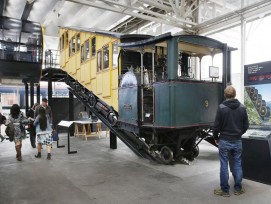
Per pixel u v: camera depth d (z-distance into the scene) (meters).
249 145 4.59
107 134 11.52
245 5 9.00
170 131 5.94
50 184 4.61
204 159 6.52
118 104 7.16
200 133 6.52
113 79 7.82
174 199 3.83
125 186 4.46
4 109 19.38
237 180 3.96
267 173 4.41
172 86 5.36
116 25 15.30
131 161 6.43
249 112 4.95
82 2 8.56
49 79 12.26
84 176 5.10
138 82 6.67
